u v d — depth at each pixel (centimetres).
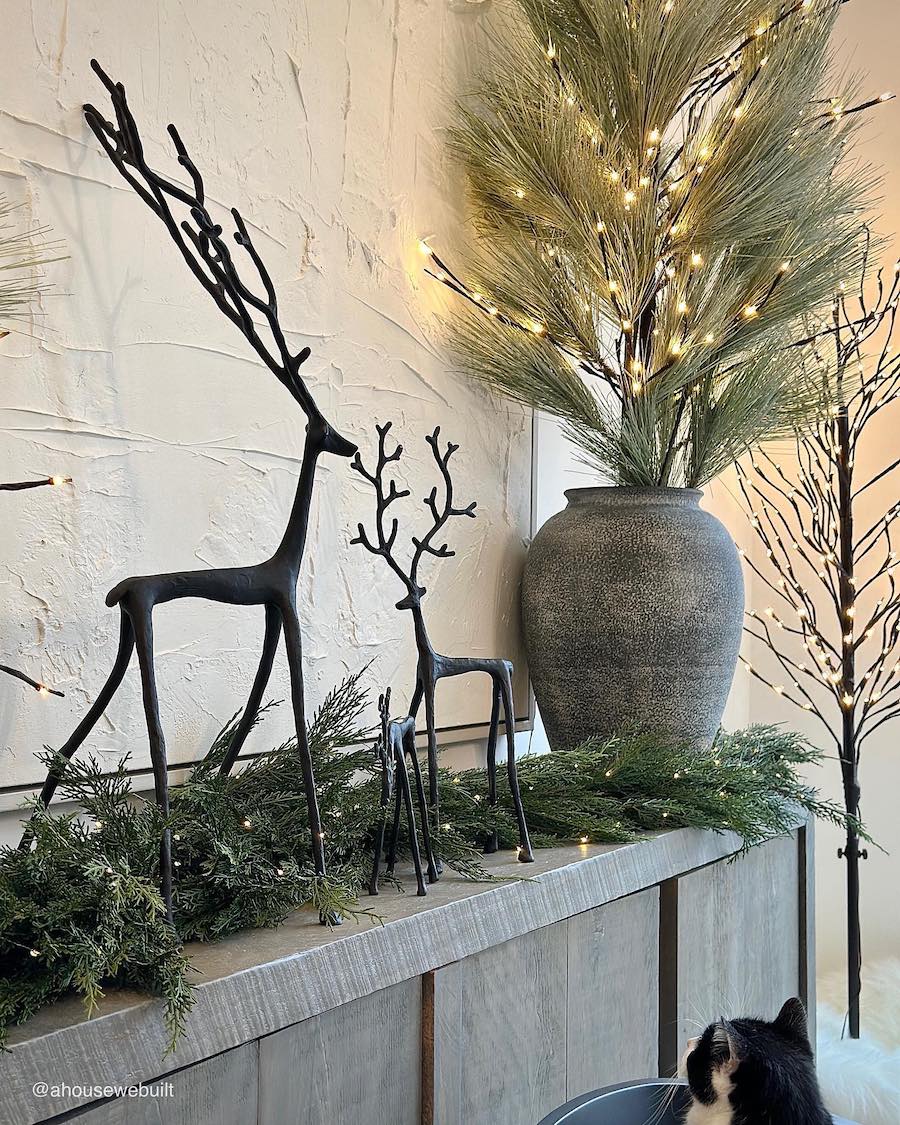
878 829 201
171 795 80
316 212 109
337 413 112
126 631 73
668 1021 109
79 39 85
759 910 129
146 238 91
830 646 184
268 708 97
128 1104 57
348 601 113
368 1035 73
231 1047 63
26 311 82
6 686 81
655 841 106
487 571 136
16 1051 53
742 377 138
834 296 154
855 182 154
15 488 75
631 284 129
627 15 129
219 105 98
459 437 132
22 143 81
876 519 203
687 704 126
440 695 127
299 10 107
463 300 133
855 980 169
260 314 102
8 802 80
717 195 128
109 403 88
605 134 133
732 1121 77
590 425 134
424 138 126
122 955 58
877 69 203
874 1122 146
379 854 83
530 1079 89
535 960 89
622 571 124
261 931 73
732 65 153
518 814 96
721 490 210
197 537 96
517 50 139
